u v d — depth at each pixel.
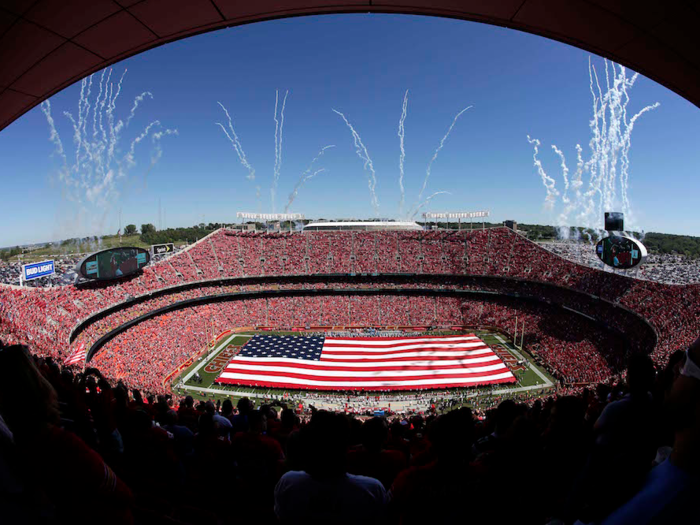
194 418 12.66
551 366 48.44
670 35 6.96
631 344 45.97
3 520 3.00
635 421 3.73
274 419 12.64
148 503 6.12
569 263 67.00
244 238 83.44
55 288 51.47
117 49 8.15
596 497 3.30
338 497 3.54
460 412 3.75
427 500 3.55
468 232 83.19
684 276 57.59
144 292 60.47
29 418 3.01
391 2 7.80
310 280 76.06
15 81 8.08
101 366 43.31
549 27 7.94
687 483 2.38
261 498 7.18
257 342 57.91
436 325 66.19
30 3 6.18
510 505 3.73
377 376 46.38
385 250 80.69
